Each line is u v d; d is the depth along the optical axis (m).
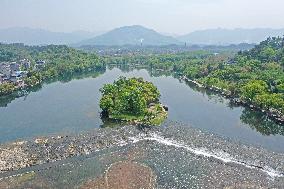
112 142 141.50
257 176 113.25
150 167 118.94
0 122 179.38
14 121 181.12
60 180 110.50
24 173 115.88
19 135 156.50
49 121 179.50
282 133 163.75
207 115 194.00
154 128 158.75
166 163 122.25
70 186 106.31
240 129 167.88
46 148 134.00
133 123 168.38
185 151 133.12
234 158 127.00
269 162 124.19
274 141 150.88
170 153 131.12
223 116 192.62
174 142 142.50
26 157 126.56
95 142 140.25
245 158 127.12
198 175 113.19
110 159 126.38
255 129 168.75
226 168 118.56
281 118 181.00
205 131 159.50
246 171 116.75
